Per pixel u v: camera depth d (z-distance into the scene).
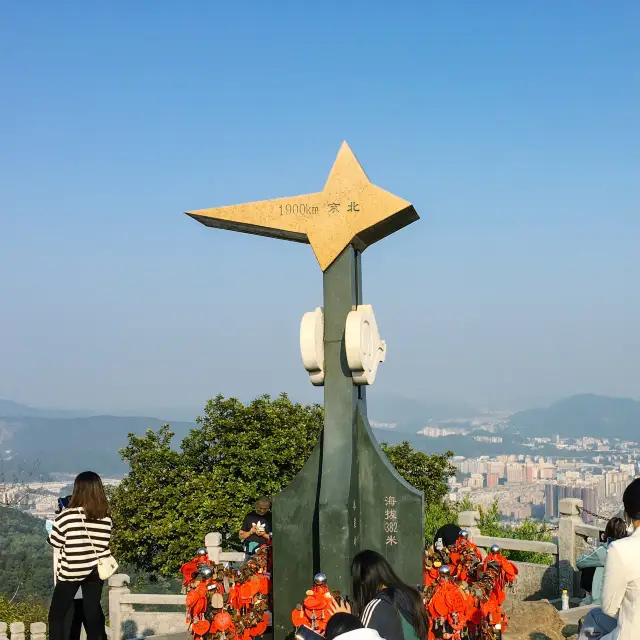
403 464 18.64
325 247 6.72
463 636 6.18
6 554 17.78
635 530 4.52
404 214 6.57
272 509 6.60
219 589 6.29
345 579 6.12
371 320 6.83
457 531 6.78
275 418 17.47
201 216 6.95
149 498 16.88
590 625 5.41
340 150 6.78
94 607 6.39
